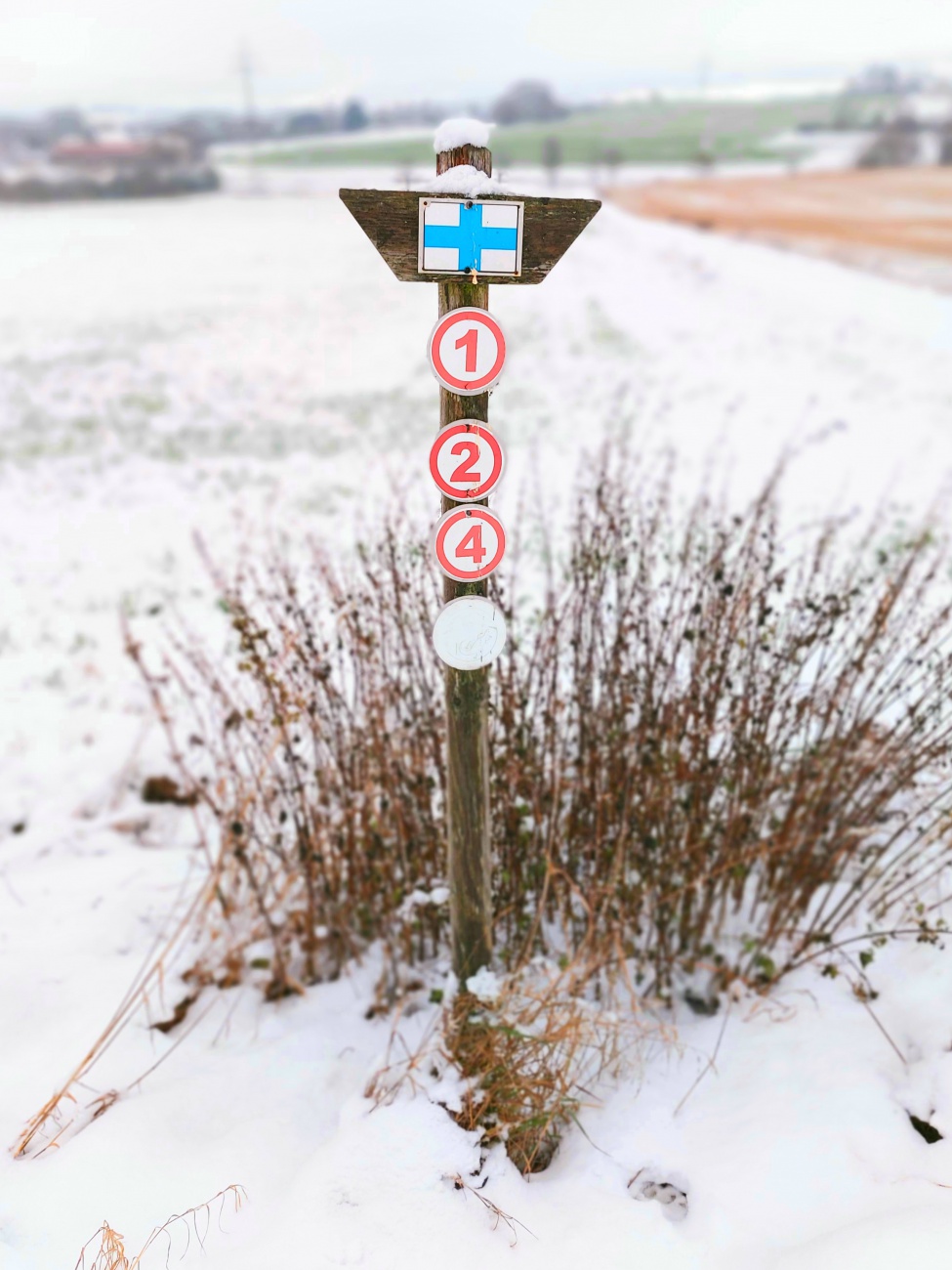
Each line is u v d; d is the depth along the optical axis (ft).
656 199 125.70
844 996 9.27
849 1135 7.64
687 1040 9.22
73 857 12.82
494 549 7.64
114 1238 6.81
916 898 9.57
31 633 19.99
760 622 9.90
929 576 11.41
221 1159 7.89
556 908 10.52
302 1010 9.99
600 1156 7.82
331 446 34.24
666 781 9.69
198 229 115.85
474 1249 6.93
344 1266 6.79
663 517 16.44
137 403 41.96
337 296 68.33
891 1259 6.42
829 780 9.90
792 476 28.53
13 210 159.43
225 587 12.23
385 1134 7.75
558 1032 8.14
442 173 7.13
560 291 66.13
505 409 37.78
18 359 50.19
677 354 48.47
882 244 80.74
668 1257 6.82
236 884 10.78
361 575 13.05
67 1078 8.84
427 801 10.09
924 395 38.63
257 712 12.03
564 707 10.39
